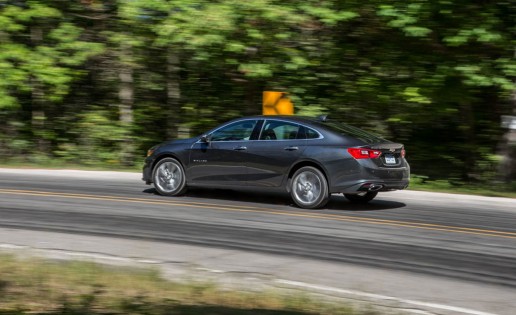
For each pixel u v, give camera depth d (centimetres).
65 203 1181
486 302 629
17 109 2264
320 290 641
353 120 1967
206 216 1060
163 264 743
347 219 1057
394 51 1802
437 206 1263
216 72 2150
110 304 561
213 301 589
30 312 536
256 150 1182
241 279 682
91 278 651
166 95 2277
